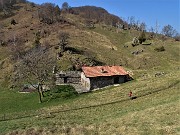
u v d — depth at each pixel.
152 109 49.28
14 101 87.94
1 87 107.56
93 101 75.00
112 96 76.69
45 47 124.50
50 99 84.56
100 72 94.62
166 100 58.28
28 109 78.81
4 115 70.44
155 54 155.75
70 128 45.94
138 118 45.38
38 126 50.50
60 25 179.00
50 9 189.88
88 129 44.28
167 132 36.81
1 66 125.50
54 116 62.84
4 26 184.88
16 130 49.34
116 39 187.50
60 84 98.44
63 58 117.50
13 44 145.25
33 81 99.88
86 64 117.75
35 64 93.31
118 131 40.75
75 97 84.31
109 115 55.16
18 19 199.00
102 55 140.25
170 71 101.19
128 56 151.62
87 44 152.50
